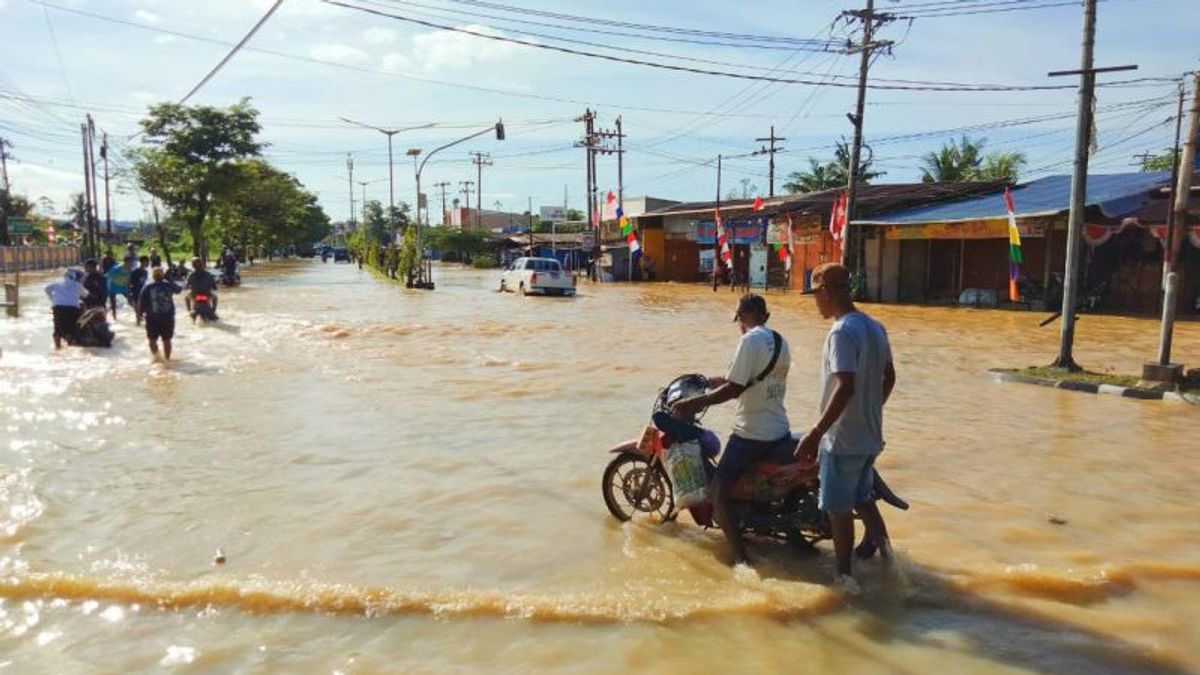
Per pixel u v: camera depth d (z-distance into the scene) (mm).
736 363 5191
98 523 5965
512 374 12945
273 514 6184
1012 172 46094
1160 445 8617
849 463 4766
